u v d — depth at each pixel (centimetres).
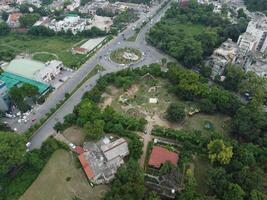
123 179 12375
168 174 12794
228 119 17212
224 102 17138
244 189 12038
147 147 15025
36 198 12412
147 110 17588
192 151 14650
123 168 12788
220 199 11938
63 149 14738
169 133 15525
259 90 17988
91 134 14675
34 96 17888
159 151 14288
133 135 15338
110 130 15662
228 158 13238
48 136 15638
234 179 12519
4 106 17375
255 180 12212
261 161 13600
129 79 19638
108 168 13438
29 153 13700
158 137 15750
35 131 15950
